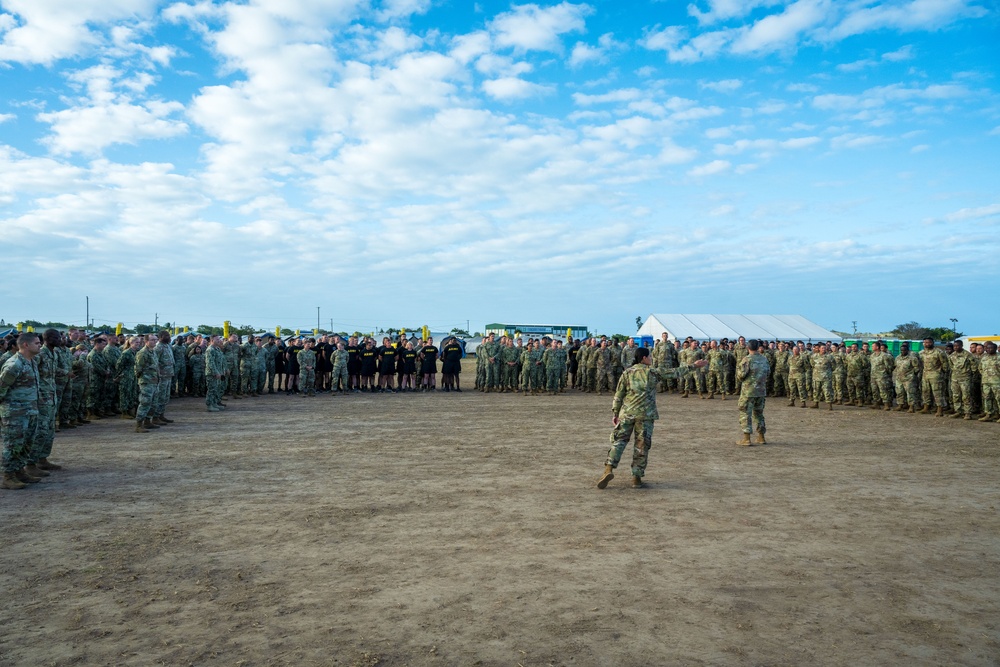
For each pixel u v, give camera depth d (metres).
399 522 7.16
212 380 18.61
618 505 7.93
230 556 6.02
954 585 5.30
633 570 5.62
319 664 3.95
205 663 3.98
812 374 20.53
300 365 23.81
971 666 3.94
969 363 17.41
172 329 40.34
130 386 17.00
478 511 7.64
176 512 7.57
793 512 7.61
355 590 5.17
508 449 12.16
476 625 4.50
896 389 19.52
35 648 4.18
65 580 5.41
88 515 7.43
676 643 4.22
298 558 5.96
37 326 35.28
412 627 4.47
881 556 6.02
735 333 38.38
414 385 30.45
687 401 23.09
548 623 4.54
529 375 25.61
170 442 12.86
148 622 4.58
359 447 12.35
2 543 6.39
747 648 4.16
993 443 13.14
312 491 8.66
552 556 6.00
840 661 3.99
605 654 4.07
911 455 11.65
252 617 4.66
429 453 11.70
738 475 9.79
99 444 12.58
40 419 9.55
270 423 15.95
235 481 9.27
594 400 22.97
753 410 12.91
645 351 8.94
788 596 5.04
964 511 7.68
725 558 5.95
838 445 12.80
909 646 4.20
